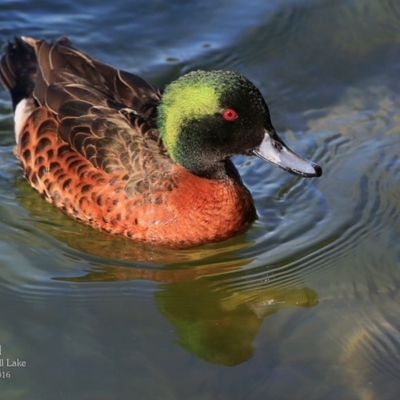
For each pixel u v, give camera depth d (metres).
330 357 10.21
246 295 11.34
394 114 14.85
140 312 10.95
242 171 13.76
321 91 15.34
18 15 16.50
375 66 15.83
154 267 11.80
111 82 13.12
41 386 9.77
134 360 10.15
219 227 11.97
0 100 14.93
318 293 11.31
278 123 14.72
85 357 10.18
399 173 13.57
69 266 11.73
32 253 11.91
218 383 9.84
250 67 15.77
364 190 13.26
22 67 14.19
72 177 12.03
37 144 12.61
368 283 11.45
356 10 16.97
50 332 10.57
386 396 9.65
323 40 16.34
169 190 11.69
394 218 12.67
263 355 10.27
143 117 12.26
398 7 16.97
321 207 12.95
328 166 13.78
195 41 16.19
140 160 11.77
